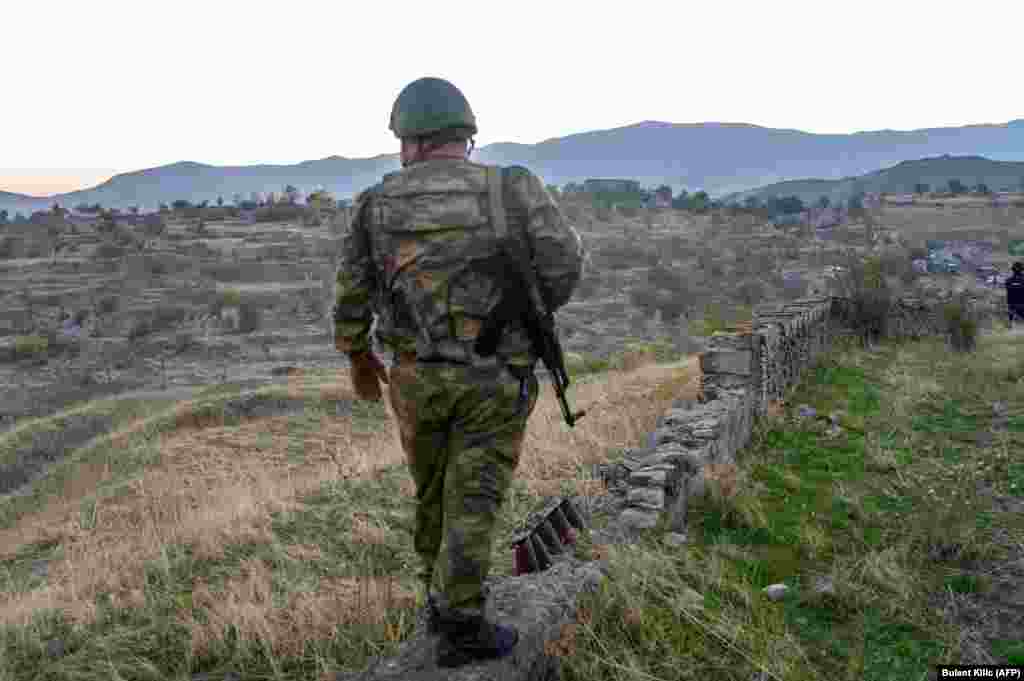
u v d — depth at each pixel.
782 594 4.29
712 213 180.38
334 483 7.54
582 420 9.05
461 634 2.88
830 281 16.83
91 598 5.27
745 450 7.41
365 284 2.85
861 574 4.36
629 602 3.69
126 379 49.38
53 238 143.12
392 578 4.86
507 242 2.66
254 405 22.98
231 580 5.11
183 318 77.19
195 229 156.00
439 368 2.68
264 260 116.75
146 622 4.68
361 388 3.15
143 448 19.38
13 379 52.09
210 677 3.89
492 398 2.71
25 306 87.56
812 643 3.79
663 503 5.09
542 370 21.66
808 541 5.01
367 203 2.80
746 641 3.58
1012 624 3.92
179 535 6.80
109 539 9.66
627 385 13.59
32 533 12.26
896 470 6.62
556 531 4.90
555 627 3.36
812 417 8.80
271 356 58.09
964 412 8.96
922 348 14.91
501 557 4.95
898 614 4.05
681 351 22.62
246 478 13.45
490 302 2.67
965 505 5.28
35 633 4.77
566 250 2.70
